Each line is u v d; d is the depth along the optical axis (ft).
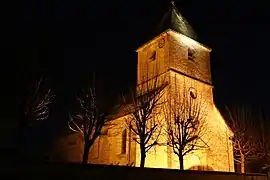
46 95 62.34
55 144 97.96
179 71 80.43
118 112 85.05
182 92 78.13
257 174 62.75
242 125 88.12
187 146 70.95
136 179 47.24
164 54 82.23
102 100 62.13
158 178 49.44
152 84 84.02
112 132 84.38
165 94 76.54
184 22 90.99
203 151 75.31
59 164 42.14
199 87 83.35
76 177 42.83
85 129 56.13
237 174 59.88
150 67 87.04
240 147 81.46
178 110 73.36
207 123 79.77
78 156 96.58
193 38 88.48
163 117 73.46
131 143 74.90
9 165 38.91
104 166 45.27
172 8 92.38
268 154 92.27
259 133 95.14
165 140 70.54
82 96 67.21
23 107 53.98
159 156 70.49
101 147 87.25
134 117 70.13
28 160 40.19
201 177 54.39
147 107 71.97
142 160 59.57
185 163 70.90
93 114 58.49
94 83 66.39
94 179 43.93
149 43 89.10
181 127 68.13
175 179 51.16
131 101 83.87
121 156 77.92
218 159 77.61
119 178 45.88
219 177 56.80
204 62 89.25
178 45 83.76
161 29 87.71
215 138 79.66
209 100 84.43
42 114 61.77
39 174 40.40
